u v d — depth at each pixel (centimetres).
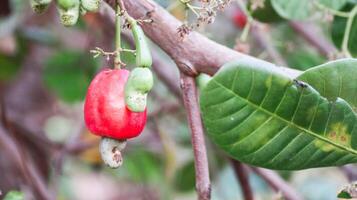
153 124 185
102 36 145
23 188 163
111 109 81
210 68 88
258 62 82
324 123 85
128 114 81
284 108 84
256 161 85
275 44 159
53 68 192
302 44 173
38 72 212
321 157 86
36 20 194
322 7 114
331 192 184
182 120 186
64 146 179
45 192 156
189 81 88
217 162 180
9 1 175
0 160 171
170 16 88
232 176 178
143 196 193
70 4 78
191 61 88
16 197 96
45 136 198
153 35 88
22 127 190
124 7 83
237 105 82
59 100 212
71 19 79
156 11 88
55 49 200
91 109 82
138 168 194
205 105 82
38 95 213
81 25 174
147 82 79
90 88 83
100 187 253
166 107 177
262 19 120
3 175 170
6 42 185
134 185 226
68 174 207
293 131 85
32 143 189
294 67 160
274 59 146
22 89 211
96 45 167
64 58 190
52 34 189
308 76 85
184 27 86
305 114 84
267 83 82
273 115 84
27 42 190
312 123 85
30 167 157
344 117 85
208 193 86
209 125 83
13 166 169
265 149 85
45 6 80
